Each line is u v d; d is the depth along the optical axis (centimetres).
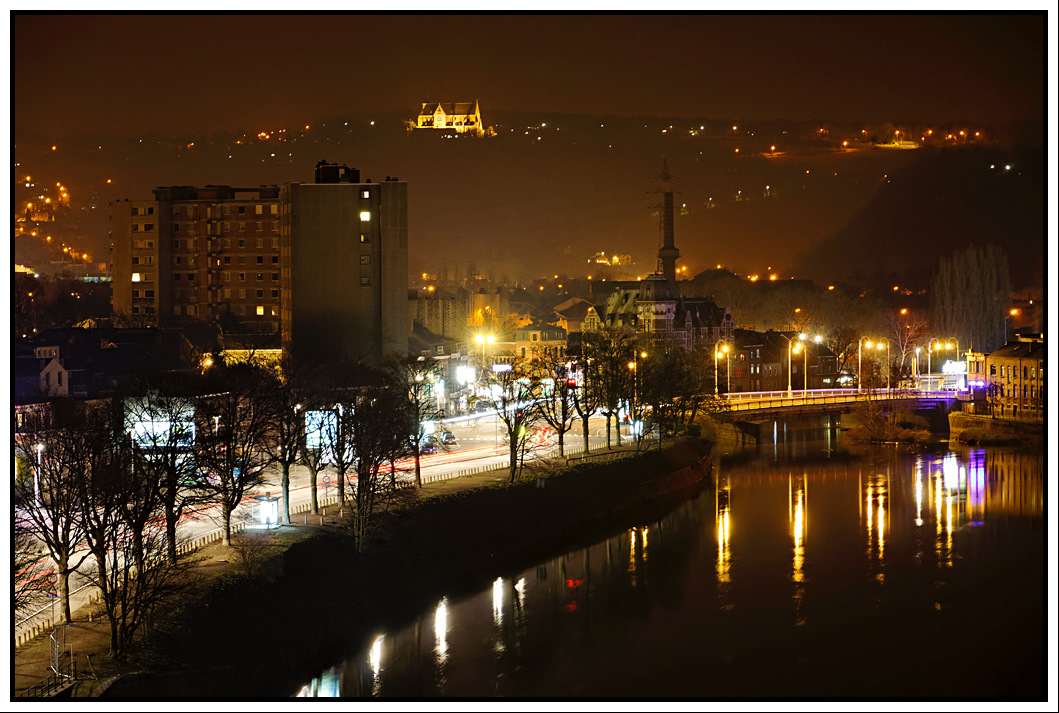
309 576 10556
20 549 9125
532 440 18162
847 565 12488
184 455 11331
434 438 16950
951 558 12625
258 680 9038
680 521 14788
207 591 9488
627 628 10450
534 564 12638
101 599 9275
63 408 11919
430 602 11162
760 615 10850
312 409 12675
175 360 17750
